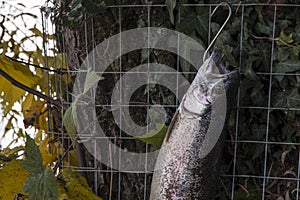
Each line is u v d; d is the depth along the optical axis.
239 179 0.93
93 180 0.97
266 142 0.89
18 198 0.90
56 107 1.00
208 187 0.81
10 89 1.02
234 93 0.78
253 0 0.86
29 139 0.85
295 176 0.92
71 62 0.97
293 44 0.87
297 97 0.89
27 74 1.00
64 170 0.95
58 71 0.93
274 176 0.92
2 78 1.00
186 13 0.87
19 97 1.04
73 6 0.88
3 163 0.95
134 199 0.95
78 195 0.90
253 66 0.89
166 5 0.86
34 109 1.01
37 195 0.83
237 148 0.92
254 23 0.88
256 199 0.92
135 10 0.90
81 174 0.97
